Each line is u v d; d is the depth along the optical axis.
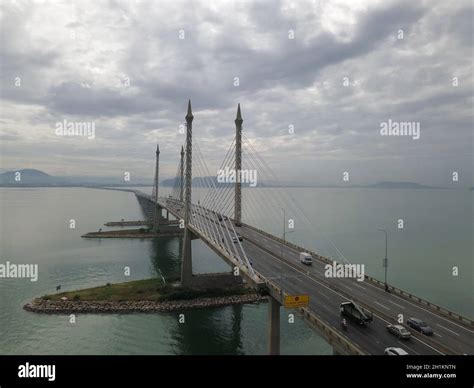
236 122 92.06
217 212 99.06
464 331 34.25
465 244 119.19
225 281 73.88
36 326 56.47
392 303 41.25
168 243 130.62
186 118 87.25
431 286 77.00
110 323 57.75
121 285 73.56
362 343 31.31
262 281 45.56
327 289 44.88
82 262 99.56
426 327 33.69
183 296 66.94
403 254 103.94
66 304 63.53
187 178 84.81
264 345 50.81
